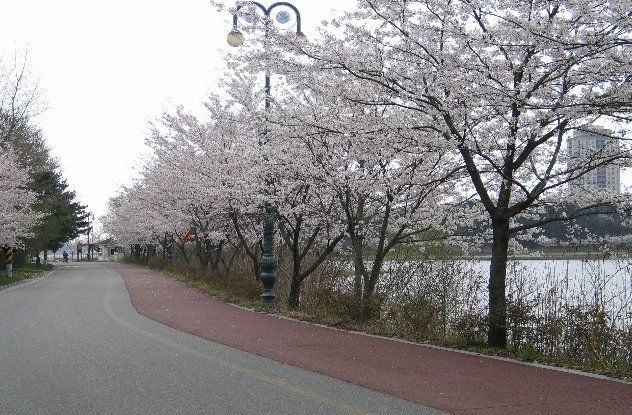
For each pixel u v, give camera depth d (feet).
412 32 36.60
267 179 57.82
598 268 42.34
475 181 37.06
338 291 52.60
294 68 40.47
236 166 69.97
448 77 34.45
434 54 35.83
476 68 33.65
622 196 38.73
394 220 53.16
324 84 43.19
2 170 103.76
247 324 46.93
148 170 114.93
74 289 90.48
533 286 39.83
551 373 28.25
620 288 40.09
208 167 78.18
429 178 47.03
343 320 46.50
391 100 42.37
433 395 23.85
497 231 36.55
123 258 287.69
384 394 24.12
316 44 38.96
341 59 38.55
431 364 30.50
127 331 43.32
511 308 35.42
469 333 36.55
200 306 61.67
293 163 53.06
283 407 22.22
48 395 24.54
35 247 168.66
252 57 41.27
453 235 54.60
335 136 46.80
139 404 22.91
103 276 132.77
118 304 64.85
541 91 32.68
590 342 32.63
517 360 31.73
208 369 29.48
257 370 29.14
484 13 34.40
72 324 47.73
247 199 67.21
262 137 55.31
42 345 37.22
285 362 31.17
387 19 37.04
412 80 36.86
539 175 38.09
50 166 170.30
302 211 55.98
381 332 41.78
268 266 58.03
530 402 22.68
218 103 77.10
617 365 30.04
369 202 54.49
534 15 33.30
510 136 35.68
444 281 48.65
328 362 31.09
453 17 35.58
